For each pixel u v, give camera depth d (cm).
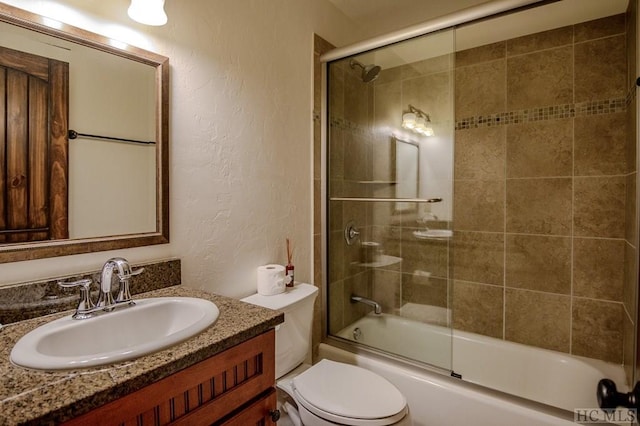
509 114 211
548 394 190
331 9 212
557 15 182
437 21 171
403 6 213
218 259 147
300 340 161
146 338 100
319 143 207
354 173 215
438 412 162
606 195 186
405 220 218
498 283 217
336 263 217
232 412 87
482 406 150
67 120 102
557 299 201
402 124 205
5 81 91
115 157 113
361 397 136
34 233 96
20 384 62
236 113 154
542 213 203
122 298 101
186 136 133
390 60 202
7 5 90
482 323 223
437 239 207
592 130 188
